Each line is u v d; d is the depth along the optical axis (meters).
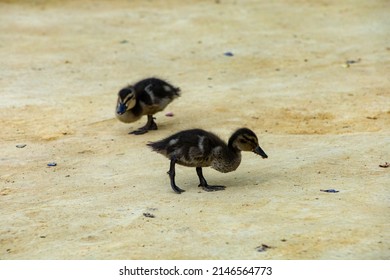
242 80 20.62
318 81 20.33
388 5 29.22
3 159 14.57
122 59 22.78
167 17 28.03
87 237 10.38
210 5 29.89
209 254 9.54
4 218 11.28
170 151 12.22
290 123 16.83
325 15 28.03
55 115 17.66
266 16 28.02
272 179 12.66
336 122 16.84
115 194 12.20
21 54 23.14
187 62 22.50
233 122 16.94
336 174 12.80
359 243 9.66
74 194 12.35
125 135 16.17
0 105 18.36
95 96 19.23
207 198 11.75
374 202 11.23
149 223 10.72
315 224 10.35
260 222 10.52
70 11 29.00
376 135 15.46
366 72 21.11
